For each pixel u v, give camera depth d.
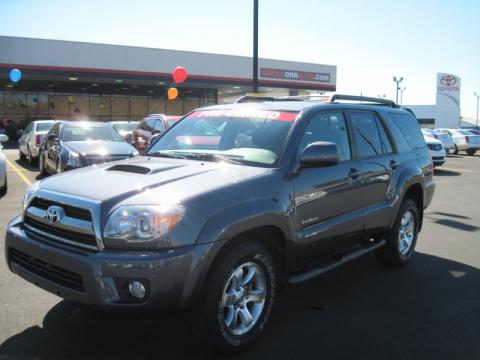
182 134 4.90
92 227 3.18
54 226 3.43
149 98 39.12
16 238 3.63
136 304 3.07
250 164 4.03
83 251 3.20
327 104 4.79
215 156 4.24
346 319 4.25
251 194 3.58
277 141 4.17
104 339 3.74
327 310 4.44
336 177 4.46
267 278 3.73
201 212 3.24
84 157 10.76
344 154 4.77
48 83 33.66
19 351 3.52
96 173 3.88
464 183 14.41
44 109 35.94
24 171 14.89
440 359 3.58
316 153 3.94
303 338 3.86
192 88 38.28
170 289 3.09
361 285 5.14
